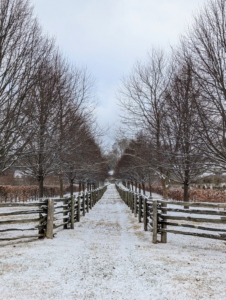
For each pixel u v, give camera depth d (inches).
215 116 299.1
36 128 289.1
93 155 627.2
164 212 271.3
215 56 267.9
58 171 525.3
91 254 215.3
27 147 368.5
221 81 265.7
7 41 252.7
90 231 340.8
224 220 230.2
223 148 283.9
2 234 295.3
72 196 361.4
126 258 204.7
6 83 254.7
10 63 262.4
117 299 135.0
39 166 456.1
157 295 139.7
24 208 513.0
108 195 1321.4
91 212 583.2
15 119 272.1
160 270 177.3
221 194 633.0
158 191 1146.7
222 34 271.4
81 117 438.3
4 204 245.0
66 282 155.6
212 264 191.0
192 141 313.7
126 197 790.5
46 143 341.4
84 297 136.7
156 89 463.5
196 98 287.0
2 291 141.3
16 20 259.6
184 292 143.2
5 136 268.7
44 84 297.4
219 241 277.1
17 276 162.4
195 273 171.8
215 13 272.1
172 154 350.0
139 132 530.0
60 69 371.6
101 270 176.6
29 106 277.4
